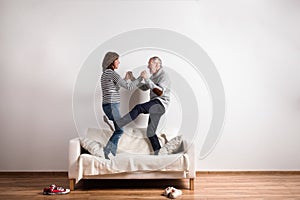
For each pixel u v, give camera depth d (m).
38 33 3.95
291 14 3.96
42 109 3.96
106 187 3.40
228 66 3.97
